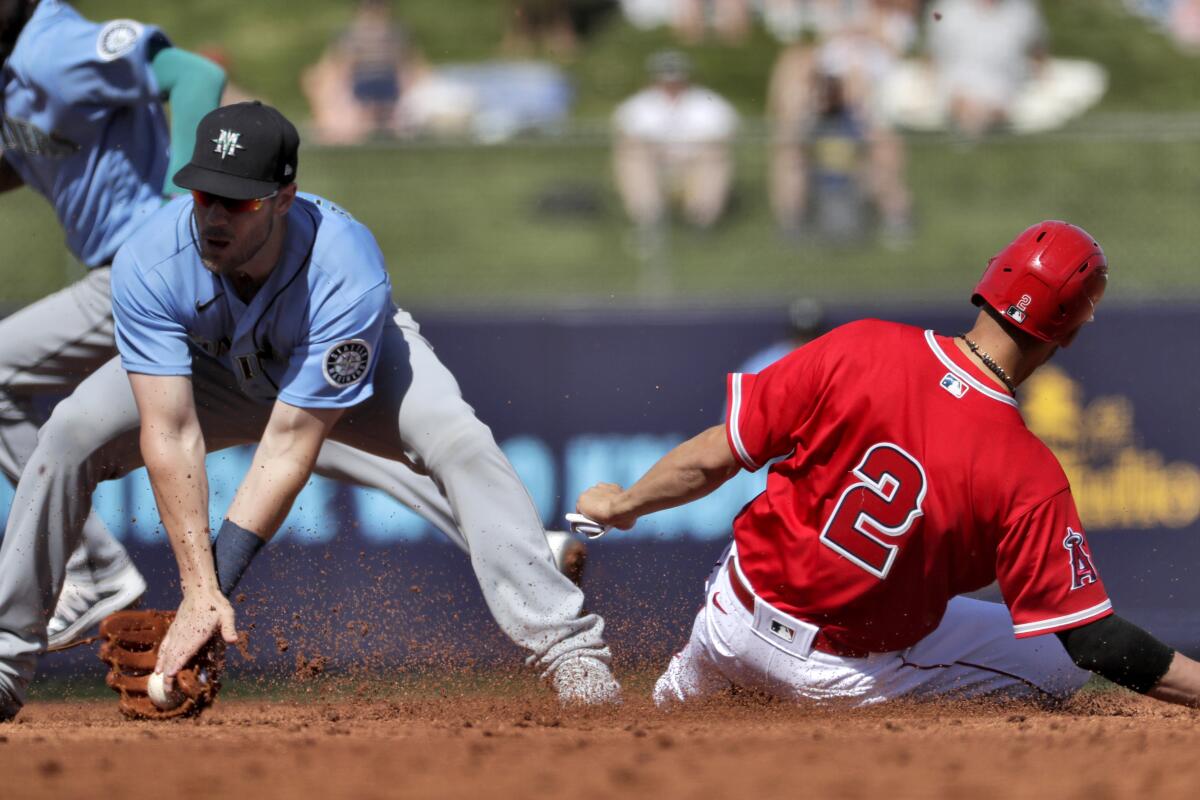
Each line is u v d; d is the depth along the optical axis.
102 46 16.95
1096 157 33.88
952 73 39.28
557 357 29.31
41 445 16.28
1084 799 9.40
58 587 16.66
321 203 15.45
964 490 13.12
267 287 14.75
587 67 45.41
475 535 16.38
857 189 33.19
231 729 13.50
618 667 19.09
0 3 17.22
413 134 34.28
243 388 15.94
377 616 26.64
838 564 13.63
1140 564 29.67
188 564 14.90
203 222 14.14
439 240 33.19
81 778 10.28
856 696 14.41
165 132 18.00
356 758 10.89
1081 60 49.97
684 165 33.00
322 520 27.03
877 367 13.33
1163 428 29.78
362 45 40.81
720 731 12.49
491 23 46.94
